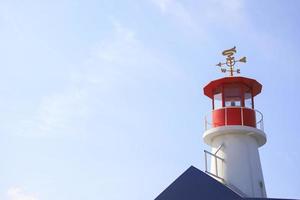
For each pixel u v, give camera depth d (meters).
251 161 29.14
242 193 27.73
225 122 29.36
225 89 30.48
